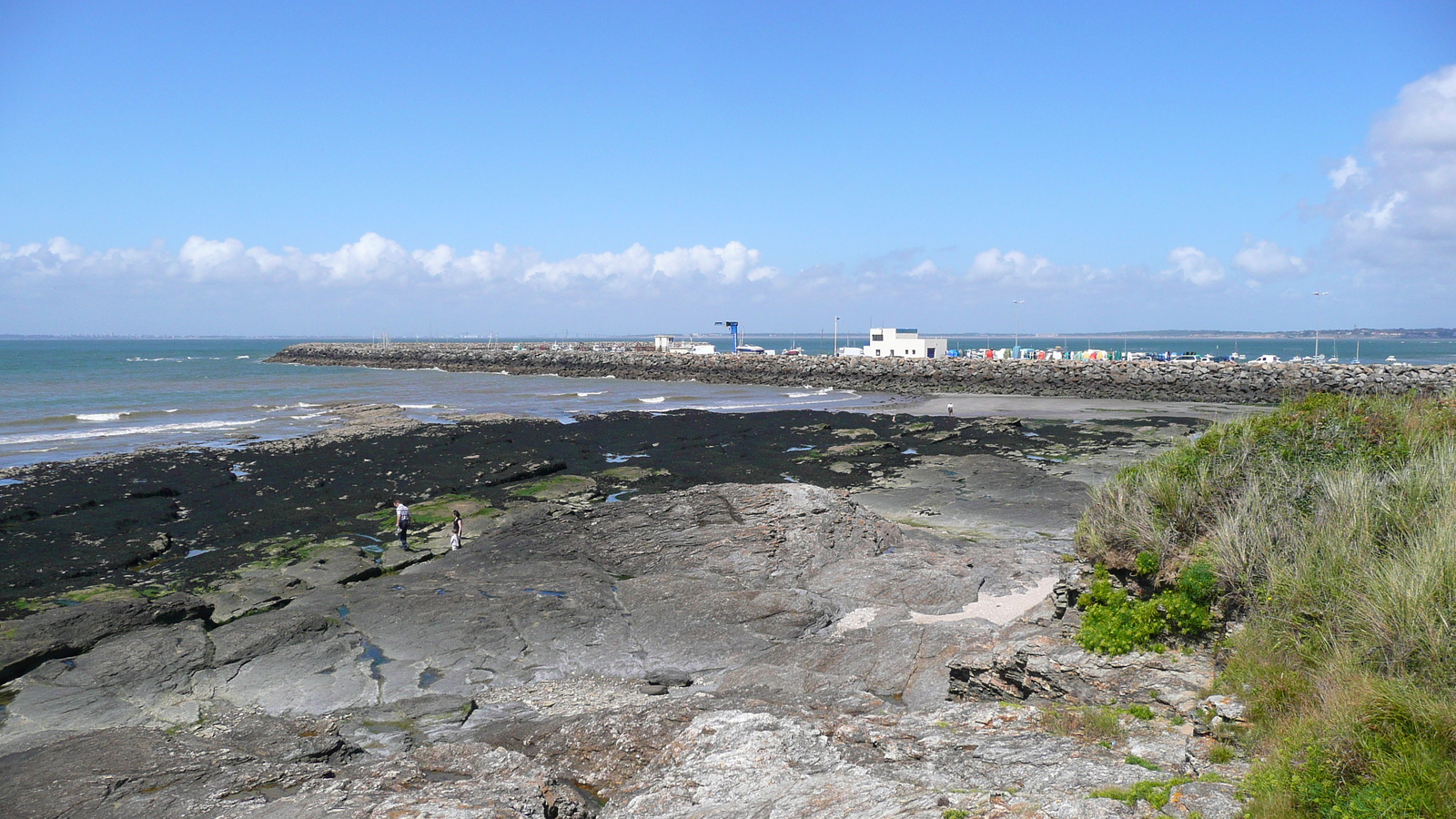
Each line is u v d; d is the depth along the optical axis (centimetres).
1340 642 960
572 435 4594
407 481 3372
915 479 3456
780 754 983
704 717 1112
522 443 4300
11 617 1948
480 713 1493
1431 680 831
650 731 1149
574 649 1789
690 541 2370
